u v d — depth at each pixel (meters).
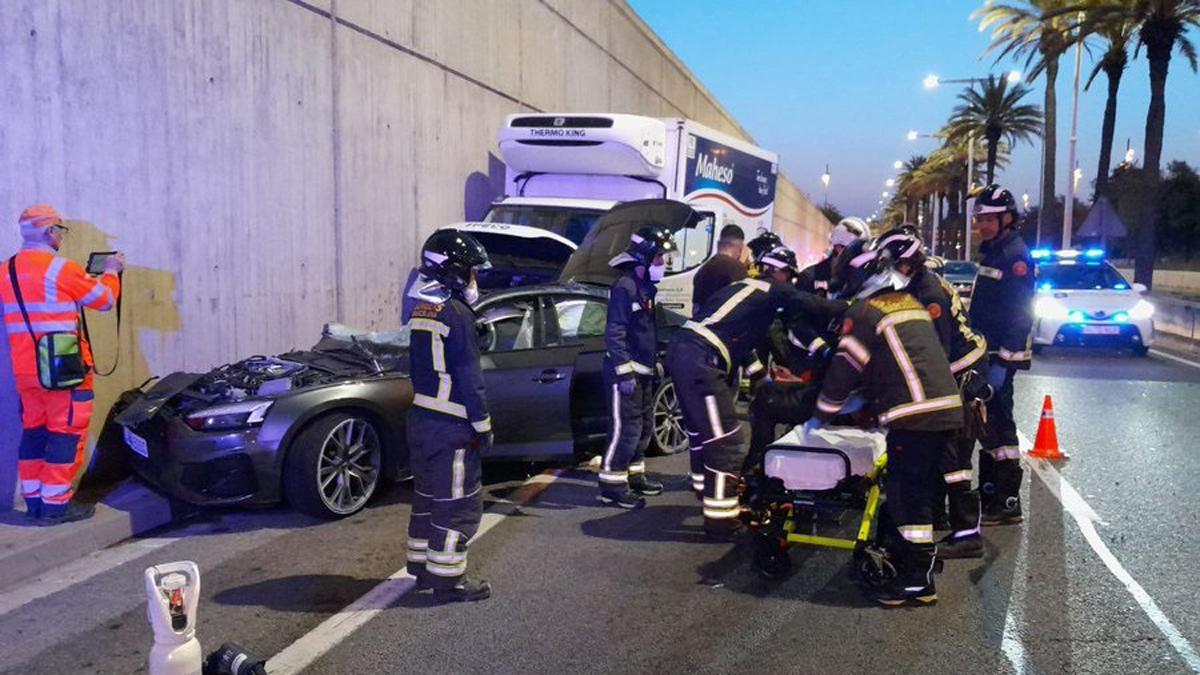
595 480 7.03
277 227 8.48
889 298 4.47
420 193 11.21
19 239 5.89
